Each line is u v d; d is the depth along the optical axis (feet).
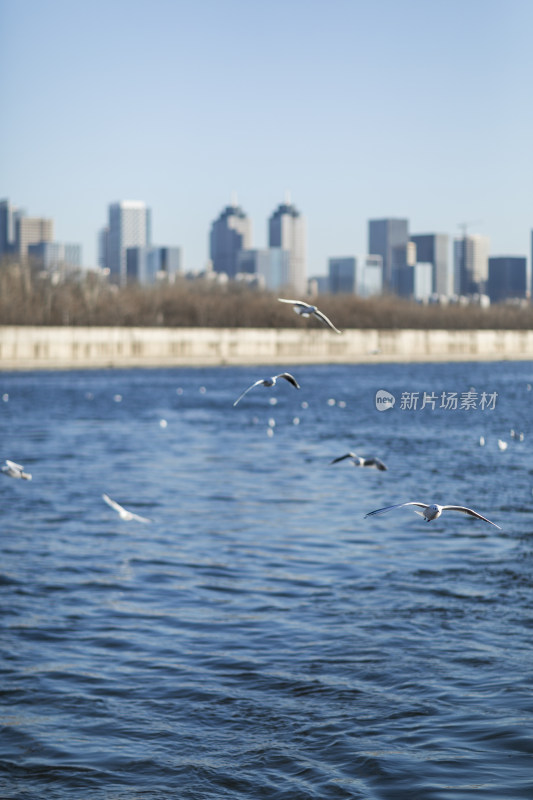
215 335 540.52
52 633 70.69
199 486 137.39
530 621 72.49
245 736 54.49
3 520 110.32
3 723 55.98
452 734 53.98
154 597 79.61
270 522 110.22
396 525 108.17
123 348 510.17
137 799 47.98
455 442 201.36
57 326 533.96
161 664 64.80
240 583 83.61
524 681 60.90
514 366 562.25
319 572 87.20
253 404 308.40
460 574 86.02
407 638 69.05
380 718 56.24
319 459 170.81
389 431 226.58
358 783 48.96
